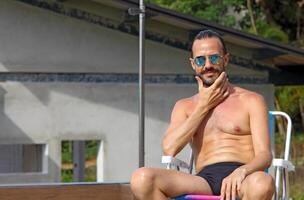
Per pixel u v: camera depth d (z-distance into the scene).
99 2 13.11
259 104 7.00
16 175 12.96
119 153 13.48
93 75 13.45
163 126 13.67
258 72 14.18
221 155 6.96
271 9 26.19
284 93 22.12
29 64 13.18
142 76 11.81
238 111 7.02
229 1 25.03
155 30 13.64
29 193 6.67
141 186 6.42
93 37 13.41
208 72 7.04
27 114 13.16
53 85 13.26
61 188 6.77
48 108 13.23
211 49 7.00
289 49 13.16
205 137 7.09
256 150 6.82
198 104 7.04
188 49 13.75
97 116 13.41
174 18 12.66
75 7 13.32
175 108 7.33
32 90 13.18
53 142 13.25
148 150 13.59
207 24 12.86
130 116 13.53
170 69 13.73
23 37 13.18
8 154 14.52
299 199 18.39
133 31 13.52
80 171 15.17
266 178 6.19
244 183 6.27
